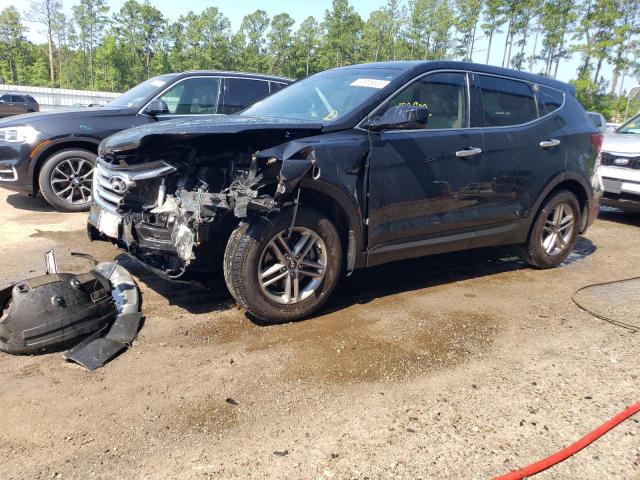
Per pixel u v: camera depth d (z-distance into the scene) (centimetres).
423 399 284
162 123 387
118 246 392
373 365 318
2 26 7300
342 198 362
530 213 487
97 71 6975
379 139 379
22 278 429
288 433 252
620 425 266
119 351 318
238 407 271
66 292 321
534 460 238
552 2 4694
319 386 293
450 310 411
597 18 4356
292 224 348
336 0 6253
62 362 306
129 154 364
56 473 221
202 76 735
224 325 363
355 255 382
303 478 222
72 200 675
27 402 267
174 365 308
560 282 492
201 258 352
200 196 327
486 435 255
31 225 598
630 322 397
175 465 228
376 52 6419
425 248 423
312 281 375
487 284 479
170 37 6875
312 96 440
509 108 471
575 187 530
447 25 5488
